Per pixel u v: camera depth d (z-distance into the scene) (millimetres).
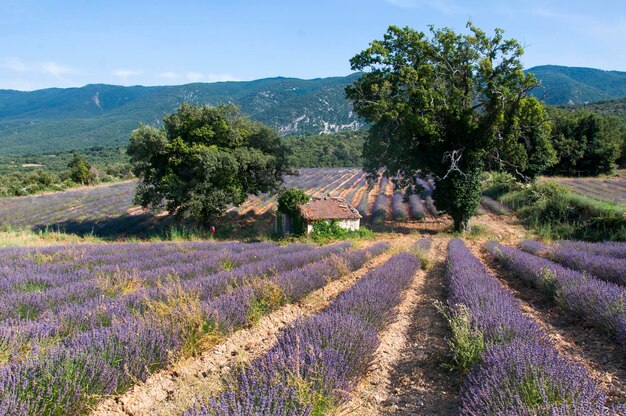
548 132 37656
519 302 10250
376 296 8430
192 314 6891
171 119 32125
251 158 31484
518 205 35750
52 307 8312
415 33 27703
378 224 33125
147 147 30359
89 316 7012
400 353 6867
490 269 15781
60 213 42219
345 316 6559
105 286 9828
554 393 3889
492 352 5000
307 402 3881
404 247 20922
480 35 26219
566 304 8734
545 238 24453
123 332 5836
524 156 28656
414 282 13328
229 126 32969
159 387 5477
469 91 27234
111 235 32531
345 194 48812
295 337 5496
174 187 29672
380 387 5562
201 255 16141
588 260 12859
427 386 5547
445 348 6793
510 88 26375
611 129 60188
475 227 29422
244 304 8367
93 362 4891
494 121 25891
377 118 27125
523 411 3582
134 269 12125
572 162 57875
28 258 14609
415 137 27641
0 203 49000
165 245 20016
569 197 30453
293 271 11781
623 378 5445
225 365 6156
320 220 28031
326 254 17375
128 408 4910
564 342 7074
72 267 13508
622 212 25172
